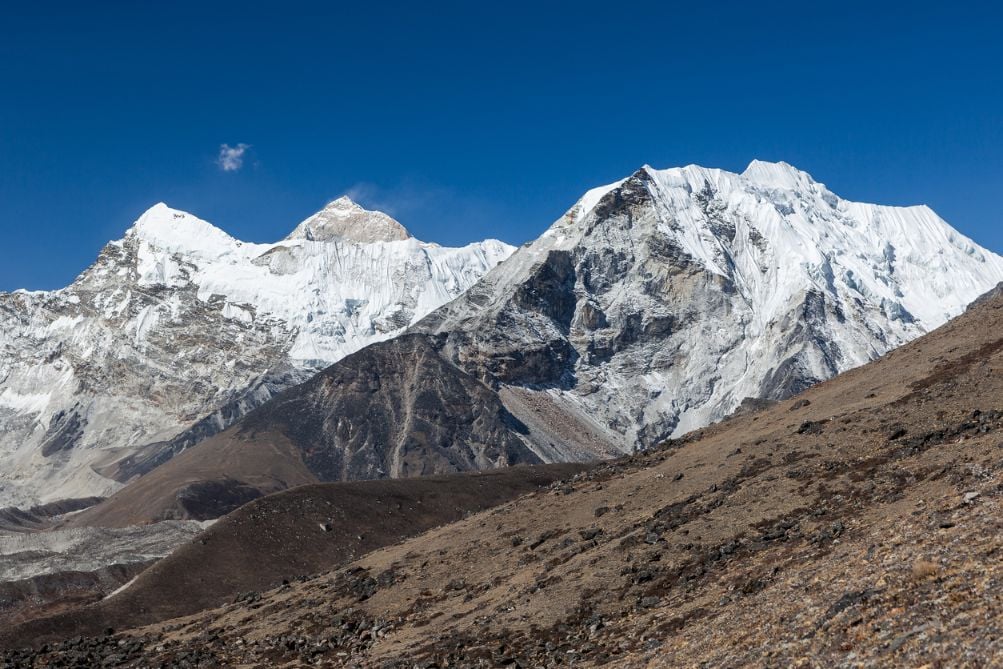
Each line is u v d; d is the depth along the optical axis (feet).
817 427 351.67
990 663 129.80
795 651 165.48
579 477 427.74
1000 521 180.45
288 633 363.97
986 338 378.32
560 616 280.10
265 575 621.72
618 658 233.35
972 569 163.73
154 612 569.23
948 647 139.03
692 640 211.41
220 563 625.00
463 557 375.45
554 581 305.73
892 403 345.31
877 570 187.93
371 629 337.52
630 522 334.03
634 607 268.82
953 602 153.69
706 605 244.22
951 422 313.94
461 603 330.95
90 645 432.66
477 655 272.51
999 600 146.20
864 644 154.20
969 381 339.77
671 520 314.14
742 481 327.26
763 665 166.30
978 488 213.87
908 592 166.81
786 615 189.06
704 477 348.79
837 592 186.50
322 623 363.35
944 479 263.29
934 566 171.01
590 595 285.64
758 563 258.37
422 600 349.61
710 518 303.07
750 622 199.62
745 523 291.58
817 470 310.45
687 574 273.33
